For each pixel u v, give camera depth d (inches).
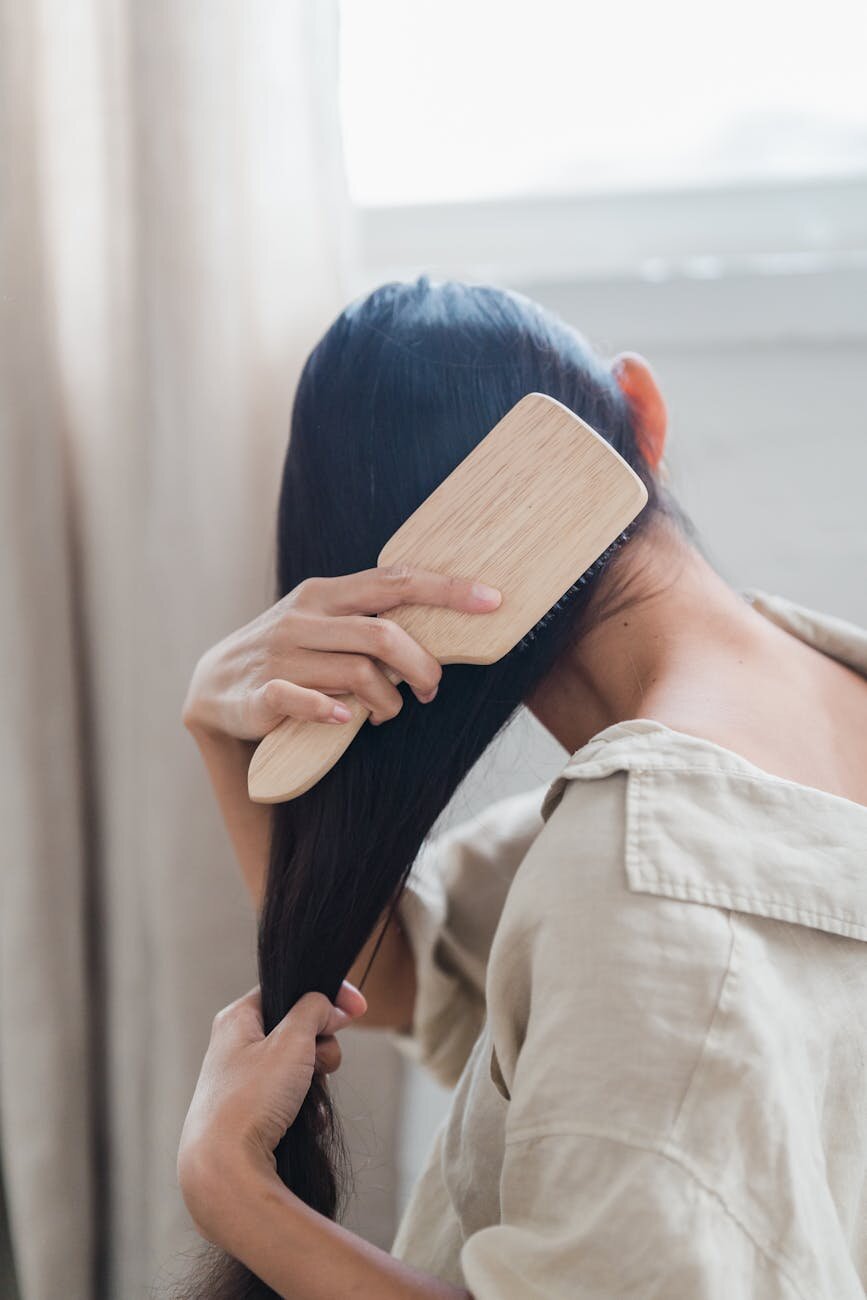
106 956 39.4
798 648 24.5
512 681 22.4
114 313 35.9
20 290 35.1
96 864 39.6
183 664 35.4
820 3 41.4
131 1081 38.5
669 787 19.4
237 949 37.1
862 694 24.5
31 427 35.8
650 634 23.0
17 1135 37.8
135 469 35.1
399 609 21.0
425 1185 26.5
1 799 36.7
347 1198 24.4
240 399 34.5
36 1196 37.8
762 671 22.5
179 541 34.7
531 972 19.5
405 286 24.7
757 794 19.5
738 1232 16.6
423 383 22.6
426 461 22.4
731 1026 17.3
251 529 35.1
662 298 40.1
